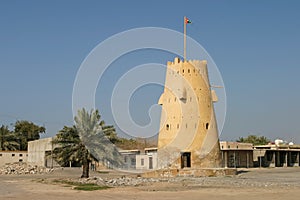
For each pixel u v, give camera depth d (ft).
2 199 87.66
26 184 131.85
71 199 85.30
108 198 85.66
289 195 86.02
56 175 184.03
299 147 256.73
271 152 238.07
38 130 378.73
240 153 223.71
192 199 81.97
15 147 331.57
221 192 94.68
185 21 165.68
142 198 84.64
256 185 111.96
